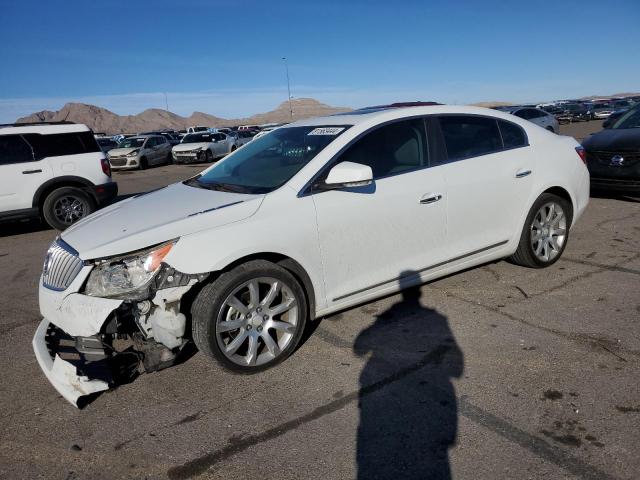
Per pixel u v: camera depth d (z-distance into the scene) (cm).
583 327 371
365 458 251
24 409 313
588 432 258
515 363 328
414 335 375
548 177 464
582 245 570
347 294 367
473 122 437
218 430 280
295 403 301
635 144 731
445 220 403
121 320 303
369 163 373
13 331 434
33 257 704
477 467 239
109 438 279
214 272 318
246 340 337
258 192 350
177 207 347
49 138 888
